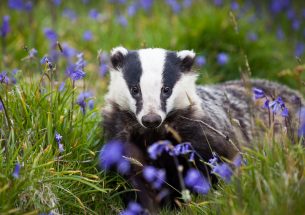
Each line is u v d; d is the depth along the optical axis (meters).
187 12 18.17
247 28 17.27
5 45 14.48
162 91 10.01
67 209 9.36
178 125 10.29
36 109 10.06
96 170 9.96
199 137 10.27
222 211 8.24
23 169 8.74
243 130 11.22
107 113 10.62
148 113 9.60
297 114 11.71
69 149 9.97
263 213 7.58
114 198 10.10
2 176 8.47
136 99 9.98
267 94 12.63
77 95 11.77
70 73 10.25
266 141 8.91
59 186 9.20
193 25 16.64
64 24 17.92
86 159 10.22
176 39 16.23
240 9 19.69
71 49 13.60
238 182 7.92
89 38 15.30
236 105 11.86
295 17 21.31
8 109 9.95
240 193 7.83
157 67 10.14
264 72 16.50
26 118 9.94
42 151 9.26
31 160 9.07
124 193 10.36
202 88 11.66
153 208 10.16
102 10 20.34
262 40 17.14
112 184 10.32
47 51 15.43
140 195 10.30
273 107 8.83
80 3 21.16
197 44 16.30
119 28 17.53
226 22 16.50
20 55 15.22
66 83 11.30
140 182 10.39
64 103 10.23
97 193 9.82
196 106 10.45
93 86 13.87
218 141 10.33
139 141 10.45
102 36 17.06
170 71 10.21
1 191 8.23
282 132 9.36
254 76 16.42
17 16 17.23
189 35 16.33
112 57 10.76
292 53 18.44
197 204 8.70
